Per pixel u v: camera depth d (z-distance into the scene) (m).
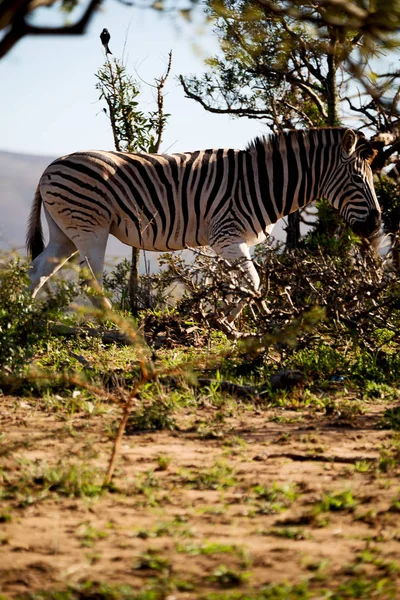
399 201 27.06
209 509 8.36
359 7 5.47
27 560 6.98
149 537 7.57
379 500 8.70
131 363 16.83
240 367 16.22
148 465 10.08
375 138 20.30
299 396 14.28
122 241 20.25
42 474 9.27
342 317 16.81
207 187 19.86
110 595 6.13
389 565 6.75
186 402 13.38
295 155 19.98
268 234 20.22
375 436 11.70
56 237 20.47
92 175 19.61
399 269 17.73
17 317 14.84
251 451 10.82
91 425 12.12
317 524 7.96
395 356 17.19
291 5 5.68
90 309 10.31
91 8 5.04
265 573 6.72
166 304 23.53
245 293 16.56
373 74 6.34
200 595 6.20
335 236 25.52
